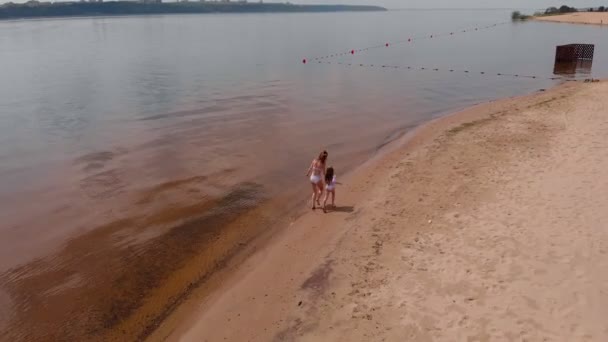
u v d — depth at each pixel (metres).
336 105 26.52
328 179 12.34
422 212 12.05
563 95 26.05
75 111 25.34
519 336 7.28
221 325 8.32
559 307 7.83
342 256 10.22
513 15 148.00
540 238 10.00
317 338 7.76
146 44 74.69
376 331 7.76
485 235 10.41
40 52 62.06
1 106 26.81
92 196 13.80
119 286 9.54
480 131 19.41
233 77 37.97
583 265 8.91
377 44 71.19
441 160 16.03
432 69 42.25
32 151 18.31
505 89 31.19
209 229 11.79
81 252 10.77
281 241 11.15
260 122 22.36
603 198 11.55
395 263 9.72
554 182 12.89
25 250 10.88
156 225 11.98
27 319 8.59
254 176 15.30
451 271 9.19
